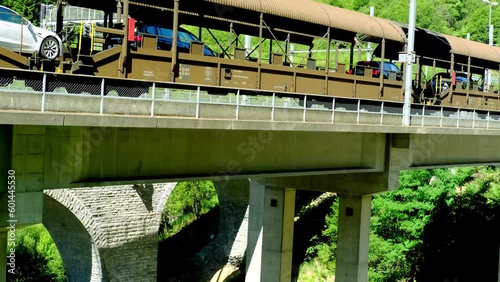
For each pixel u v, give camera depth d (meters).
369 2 81.44
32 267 36.28
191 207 50.53
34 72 12.08
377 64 26.50
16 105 11.75
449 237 37.00
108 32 14.77
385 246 34.22
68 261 31.70
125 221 30.39
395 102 21.78
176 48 16.28
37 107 12.06
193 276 41.69
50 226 30.80
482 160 29.66
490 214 38.00
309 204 44.44
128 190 30.33
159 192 31.77
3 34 14.05
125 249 30.56
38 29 14.78
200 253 43.97
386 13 77.31
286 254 28.06
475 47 30.34
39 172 13.02
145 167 15.34
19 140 12.64
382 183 23.70
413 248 34.62
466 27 83.25
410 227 34.19
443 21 83.81
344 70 23.02
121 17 15.77
